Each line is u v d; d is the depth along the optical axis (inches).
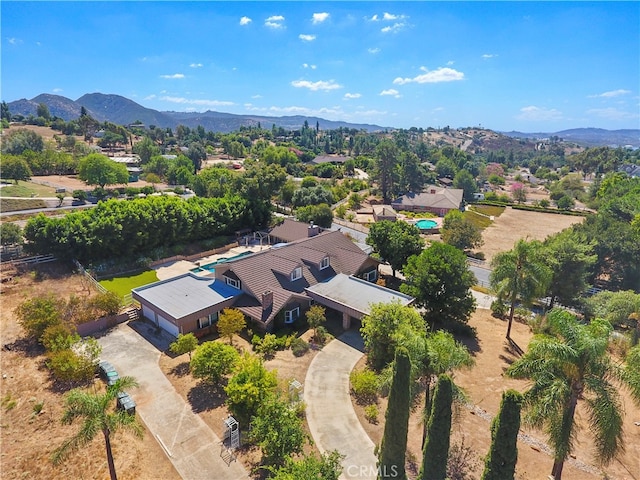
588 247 1638.8
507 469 567.8
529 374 689.6
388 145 4534.9
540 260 1545.3
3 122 6437.0
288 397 961.5
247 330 1327.5
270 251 1608.0
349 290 1459.2
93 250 1843.0
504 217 3934.5
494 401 988.6
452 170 6609.3
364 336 1130.7
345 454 820.6
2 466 766.5
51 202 2824.8
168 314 1261.1
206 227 2297.0
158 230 2055.9
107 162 3481.8
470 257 2564.0
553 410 628.1
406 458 793.6
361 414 944.9
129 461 789.2
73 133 6958.7
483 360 1184.2
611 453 630.5
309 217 2741.1
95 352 1058.7
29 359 1115.3
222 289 1465.3
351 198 4151.1
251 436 786.2
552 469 748.0
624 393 1040.8
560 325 671.8
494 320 1515.7
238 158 7278.5
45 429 867.4
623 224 2078.0
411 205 4160.9
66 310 1299.2
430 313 1389.0
